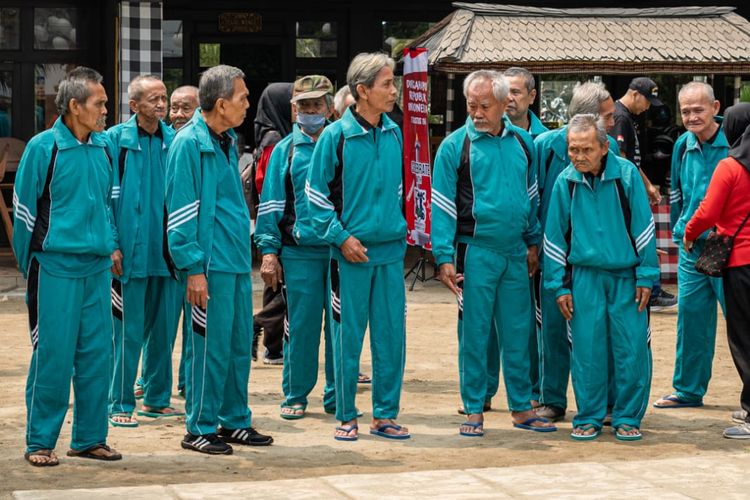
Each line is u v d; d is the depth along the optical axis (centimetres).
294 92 908
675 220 993
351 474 733
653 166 1978
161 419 916
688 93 950
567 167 860
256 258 1902
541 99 1961
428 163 1435
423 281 1691
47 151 730
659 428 890
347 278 825
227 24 2020
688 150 965
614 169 838
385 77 811
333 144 815
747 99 2011
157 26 1608
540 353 913
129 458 782
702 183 954
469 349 856
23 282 1677
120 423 886
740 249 852
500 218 835
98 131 754
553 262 855
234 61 2038
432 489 687
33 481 719
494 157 840
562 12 1739
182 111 989
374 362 846
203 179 771
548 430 875
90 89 731
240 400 818
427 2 2027
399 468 762
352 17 2027
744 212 851
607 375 863
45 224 735
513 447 825
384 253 829
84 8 1953
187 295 775
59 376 748
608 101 917
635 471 734
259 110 1059
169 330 914
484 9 1731
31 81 1947
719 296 934
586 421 855
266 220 916
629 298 846
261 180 1042
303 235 891
